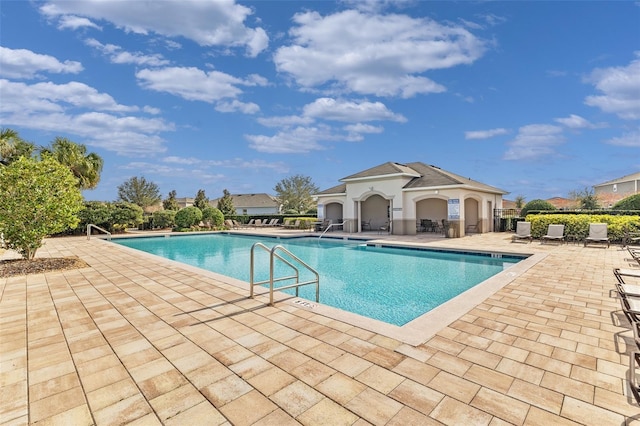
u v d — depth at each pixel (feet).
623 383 10.40
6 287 24.18
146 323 16.30
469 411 9.11
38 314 17.94
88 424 8.87
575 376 10.84
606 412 9.00
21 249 35.19
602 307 18.02
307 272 35.94
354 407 9.37
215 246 62.23
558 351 12.66
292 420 8.89
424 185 64.90
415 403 9.49
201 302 19.63
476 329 14.83
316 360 12.12
